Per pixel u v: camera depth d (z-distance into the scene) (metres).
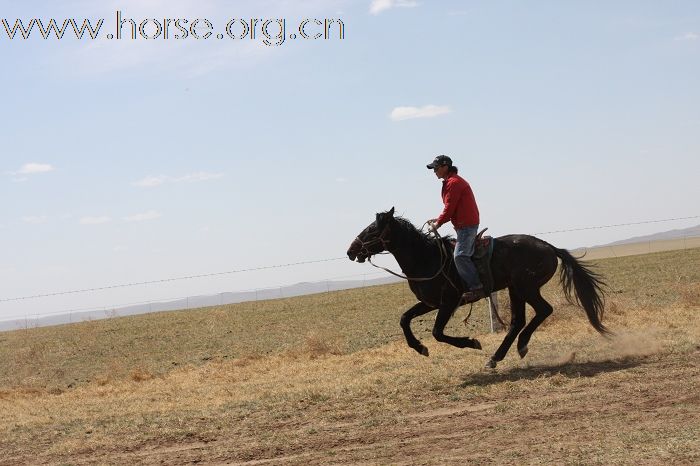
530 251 10.70
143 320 26.28
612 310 16.19
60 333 24.55
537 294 10.77
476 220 10.38
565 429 7.45
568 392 9.02
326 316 22.19
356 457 7.20
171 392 12.04
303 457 7.36
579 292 10.82
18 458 8.20
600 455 6.36
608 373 9.79
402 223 10.56
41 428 9.70
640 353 10.97
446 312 10.66
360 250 10.54
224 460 7.53
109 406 11.12
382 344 15.80
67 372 17.08
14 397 13.65
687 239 75.62
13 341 23.44
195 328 22.53
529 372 10.33
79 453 8.21
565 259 10.95
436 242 10.66
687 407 7.84
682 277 22.48
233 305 30.98
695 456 6.05
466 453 6.99
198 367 15.68
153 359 17.66
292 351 15.81
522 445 7.03
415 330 17.30
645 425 7.30
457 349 13.12
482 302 20.27
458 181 10.30
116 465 7.61
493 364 10.74
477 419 8.17
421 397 9.39
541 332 14.20
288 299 31.11
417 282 10.61
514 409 8.41
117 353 19.17
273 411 9.35
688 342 11.43
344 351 15.39
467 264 10.33
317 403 9.57
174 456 7.81
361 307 23.55
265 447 7.81
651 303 17.66
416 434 7.80
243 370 13.95
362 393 9.87
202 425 8.97
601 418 7.73
